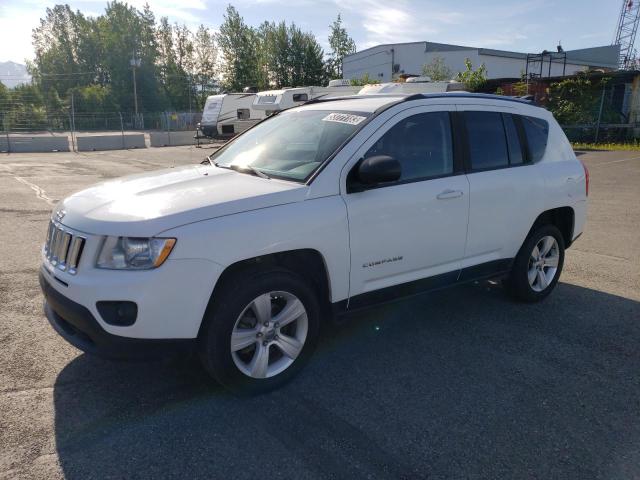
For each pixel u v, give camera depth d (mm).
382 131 3664
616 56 52969
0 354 3680
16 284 5113
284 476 2531
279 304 3322
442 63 39562
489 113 4402
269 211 3096
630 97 27000
